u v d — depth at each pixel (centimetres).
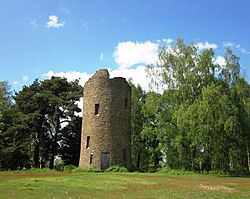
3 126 4500
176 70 3956
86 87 3812
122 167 3359
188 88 3859
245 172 3716
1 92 4791
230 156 3903
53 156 4581
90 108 3662
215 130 3378
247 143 3744
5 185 1844
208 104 3366
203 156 3619
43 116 4553
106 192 1633
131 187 1897
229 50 3850
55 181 2098
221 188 1998
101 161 3438
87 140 3603
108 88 3634
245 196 1633
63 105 4450
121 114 3628
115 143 3500
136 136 5022
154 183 2164
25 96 4550
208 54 3844
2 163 4291
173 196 1538
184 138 3700
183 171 3559
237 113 3503
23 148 4175
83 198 1389
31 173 3089
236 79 3766
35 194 1482
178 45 4047
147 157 5191
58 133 4688
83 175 2684
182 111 3519
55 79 4741
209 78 3788
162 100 3988
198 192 1742
